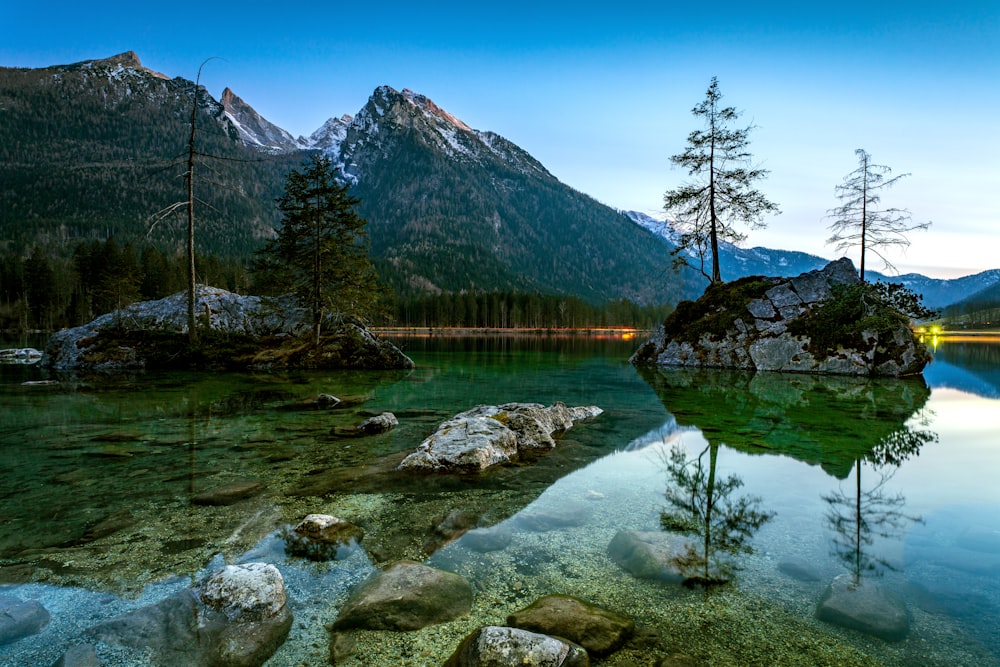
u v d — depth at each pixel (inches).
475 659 124.0
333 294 1032.8
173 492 265.9
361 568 182.5
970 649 136.6
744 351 1034.7
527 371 1000.2
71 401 557.6
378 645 137.6
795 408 558.3
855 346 931.3
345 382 767.7
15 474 296.2
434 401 587.5
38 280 3137.3
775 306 1045.8
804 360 968.3
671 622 149.4
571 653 127.2
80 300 3048.7
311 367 968.3
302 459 334.3
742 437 414.3
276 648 135.2
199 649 132.6
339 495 265.0
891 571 182.5
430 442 342.3
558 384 770.8
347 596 162.6
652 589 169.5
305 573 177.8
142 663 126.5
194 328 950.4
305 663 129.6
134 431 412.5
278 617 148.7
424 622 147.8
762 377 885.8
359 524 226.2
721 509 248.7
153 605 150.3
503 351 1817.2
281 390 663.8
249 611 146.6
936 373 997.2
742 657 132.8
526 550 200.5
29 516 231.0
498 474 309.4
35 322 3129.9
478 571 182.4
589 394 665.6
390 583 163.3
